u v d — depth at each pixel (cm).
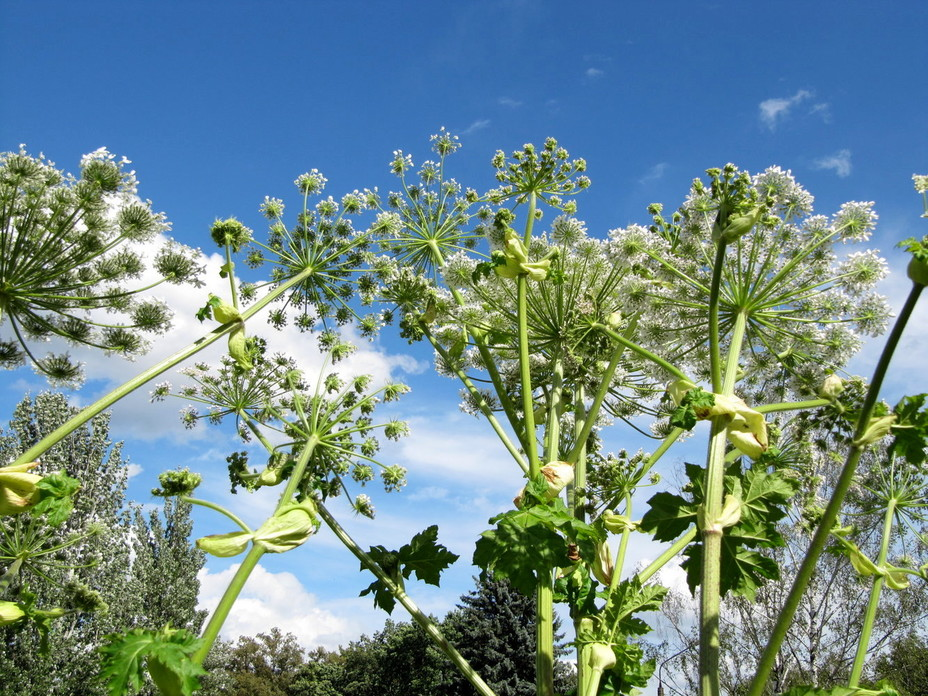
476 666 3962
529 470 437
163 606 3422
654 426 718
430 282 696
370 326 904
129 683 279
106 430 2994
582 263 639
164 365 493
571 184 745
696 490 434
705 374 619
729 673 2459
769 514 422
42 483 350
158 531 3681
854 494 619
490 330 632
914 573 399
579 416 627
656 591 412
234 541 365
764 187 550
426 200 870
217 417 782
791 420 609
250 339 778
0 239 646
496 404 747
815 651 2128
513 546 384
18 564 669
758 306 538
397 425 773
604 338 632
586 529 389
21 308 694
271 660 9012
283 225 864
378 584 511
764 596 2191
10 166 649
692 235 562
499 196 746
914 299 302
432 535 523
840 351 575
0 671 2325
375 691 5275
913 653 2217
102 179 669
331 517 538
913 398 315
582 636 407
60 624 2505
